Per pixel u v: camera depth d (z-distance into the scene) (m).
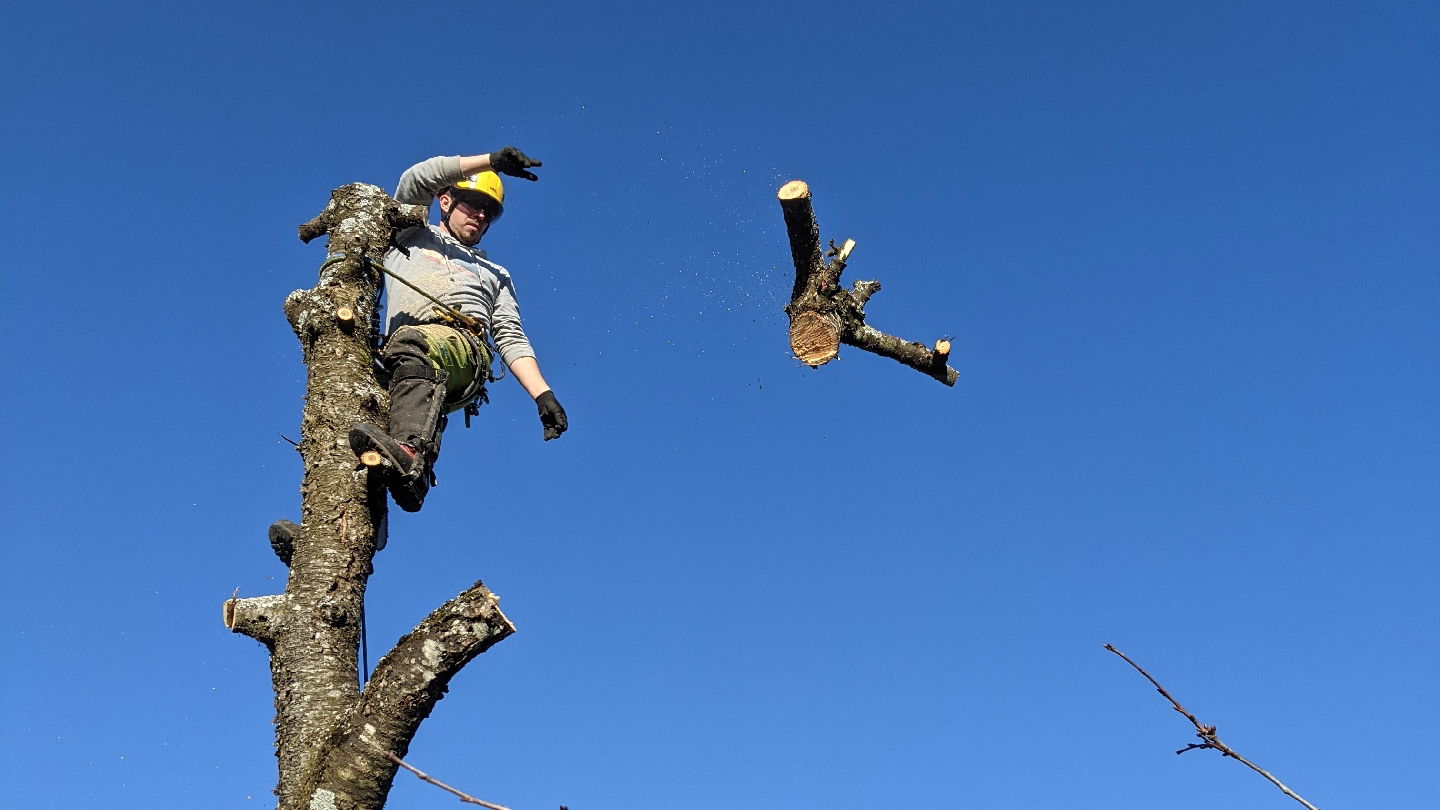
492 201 5.84
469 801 3.31
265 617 4.18
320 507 4.44
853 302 7.13
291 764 3.92
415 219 5.30
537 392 5.43
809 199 6.65
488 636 3.98
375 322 5.07
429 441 4.71
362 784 3.86
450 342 5.14
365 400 4.75
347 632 4.25
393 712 3.93
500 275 5.71
